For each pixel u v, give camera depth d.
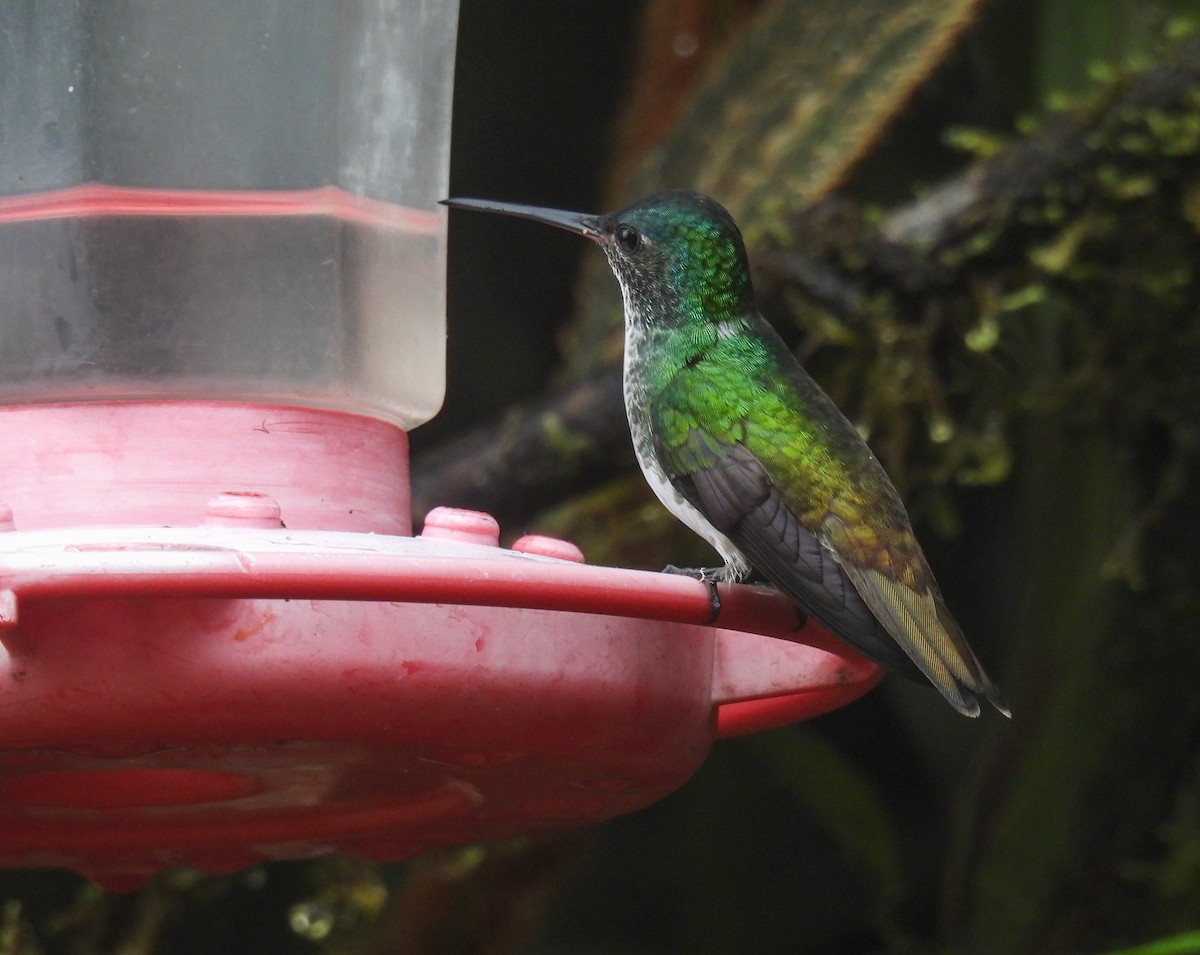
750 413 7.30
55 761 5.41
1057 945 10.66
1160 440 10.73
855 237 9.96
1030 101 11.41
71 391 5.79
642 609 4.86
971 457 11.24
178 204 5.95
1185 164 9.87
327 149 6.15
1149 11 10.48
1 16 5.94
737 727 6.57
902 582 6.86
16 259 5.85
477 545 5.32
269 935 12.31
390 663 4.89
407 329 6.46
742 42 11.27
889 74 10.28
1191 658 10.62
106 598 4.42
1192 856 10.45
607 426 10.20
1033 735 10.84
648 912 12.93
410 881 11.16
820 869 12.81
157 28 6.02
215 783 5.93
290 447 5.80
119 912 11.20
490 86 14.90
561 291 14.60
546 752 5.30
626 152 12.23
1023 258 10.02
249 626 4.78
